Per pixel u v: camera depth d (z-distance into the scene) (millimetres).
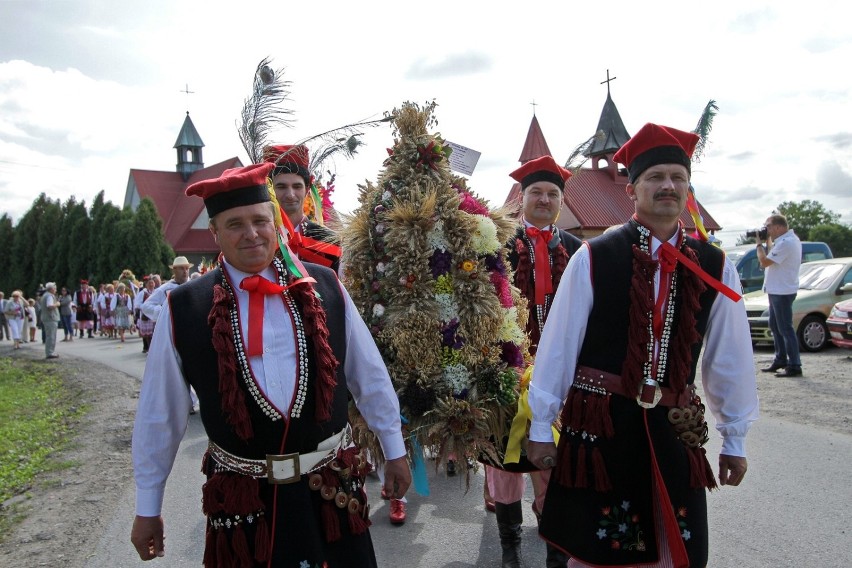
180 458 5805
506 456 3152
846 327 9102
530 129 31703
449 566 3494
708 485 2338
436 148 3322
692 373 2369
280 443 1957
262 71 2797
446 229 3217
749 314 10438
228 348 1944
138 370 11695
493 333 3172
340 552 2012
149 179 47781
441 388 3098
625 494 2303
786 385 7270
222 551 1925
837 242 83688
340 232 3480
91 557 3723
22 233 46031
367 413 2348
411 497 4594
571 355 2412
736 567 3227
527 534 3836
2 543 3971
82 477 5309
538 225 4109
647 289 2332
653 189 2365
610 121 31359
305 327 2049
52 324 15211
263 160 2754
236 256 2029
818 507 3875
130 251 36094
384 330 3139
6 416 8461
